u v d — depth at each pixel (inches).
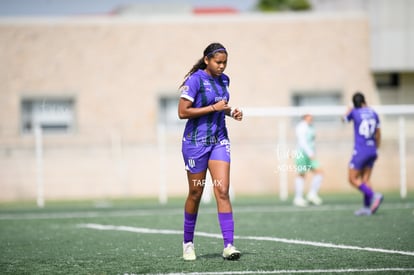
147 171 3612.2
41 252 1334.9
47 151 3580.2
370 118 1911.9
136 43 3801.7
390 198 2763.3
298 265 1085.1
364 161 1931.6
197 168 1113.4
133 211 2369.6
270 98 3833.7
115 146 3646.7
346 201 2647.6
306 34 3860.7
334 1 4229.8
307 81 3853.3
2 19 3730.3
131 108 3784.5
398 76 3875.5
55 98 3754.9
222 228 1132.5
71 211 2440.9
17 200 3535.9
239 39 3836.1
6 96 3725.4
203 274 1016.2
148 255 1240.8
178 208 2487.7
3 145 3614.7
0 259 1248.2
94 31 3784.5
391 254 1197.7
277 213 2119.8
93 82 3774.6
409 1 3786.9
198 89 1097.4
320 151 3580.2
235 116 1114.1
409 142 3599.9
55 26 3764.8
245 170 3565.5
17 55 3745.1
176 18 3816.4
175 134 3742.6
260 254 1214.9
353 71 3855.8
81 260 1207.6
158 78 3801.7
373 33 3831.2
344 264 1090.7
